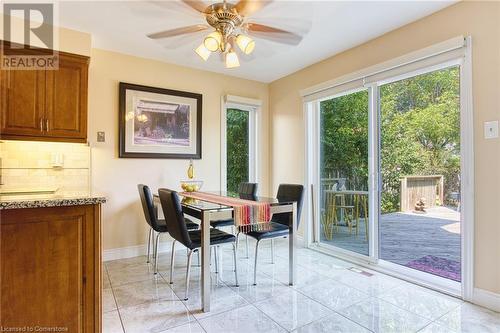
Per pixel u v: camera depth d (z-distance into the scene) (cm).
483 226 216
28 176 280
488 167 213
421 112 276
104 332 182
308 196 384
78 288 154
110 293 239
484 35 215
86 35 285
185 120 378
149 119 353
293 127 407
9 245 140
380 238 302
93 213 159
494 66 210
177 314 205
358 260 318
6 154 271
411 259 296
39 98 249
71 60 261
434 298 231
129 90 339
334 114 363
